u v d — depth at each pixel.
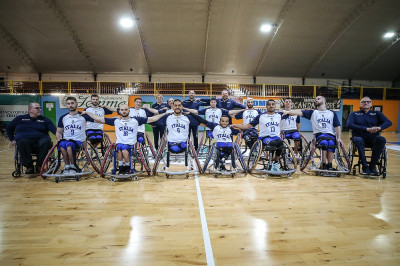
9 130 3.89
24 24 12.88
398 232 2.09
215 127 4.02
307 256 1.72
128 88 15.98
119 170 3.73
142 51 15.04
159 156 3.98
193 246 1.85
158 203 2.75
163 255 1.72
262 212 2.51
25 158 3.82
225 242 1.91
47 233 2.04
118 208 2.60
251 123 4.23
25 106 13.40
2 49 14.33
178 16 12.80
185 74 17.55
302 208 2.62
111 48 14.77
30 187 3.34
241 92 15.86
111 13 12.52
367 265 1.62
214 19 13.02
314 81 18.20
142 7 12.26
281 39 14.42
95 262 1.64
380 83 18.73
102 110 5.32
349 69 17.11
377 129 3.81
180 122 3.91
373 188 3.37
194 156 3.99
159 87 16.23
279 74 17.55
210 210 2.55
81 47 14.60
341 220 2.32
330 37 14.43
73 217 2.36
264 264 1.62
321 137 4.00
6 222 2.24
